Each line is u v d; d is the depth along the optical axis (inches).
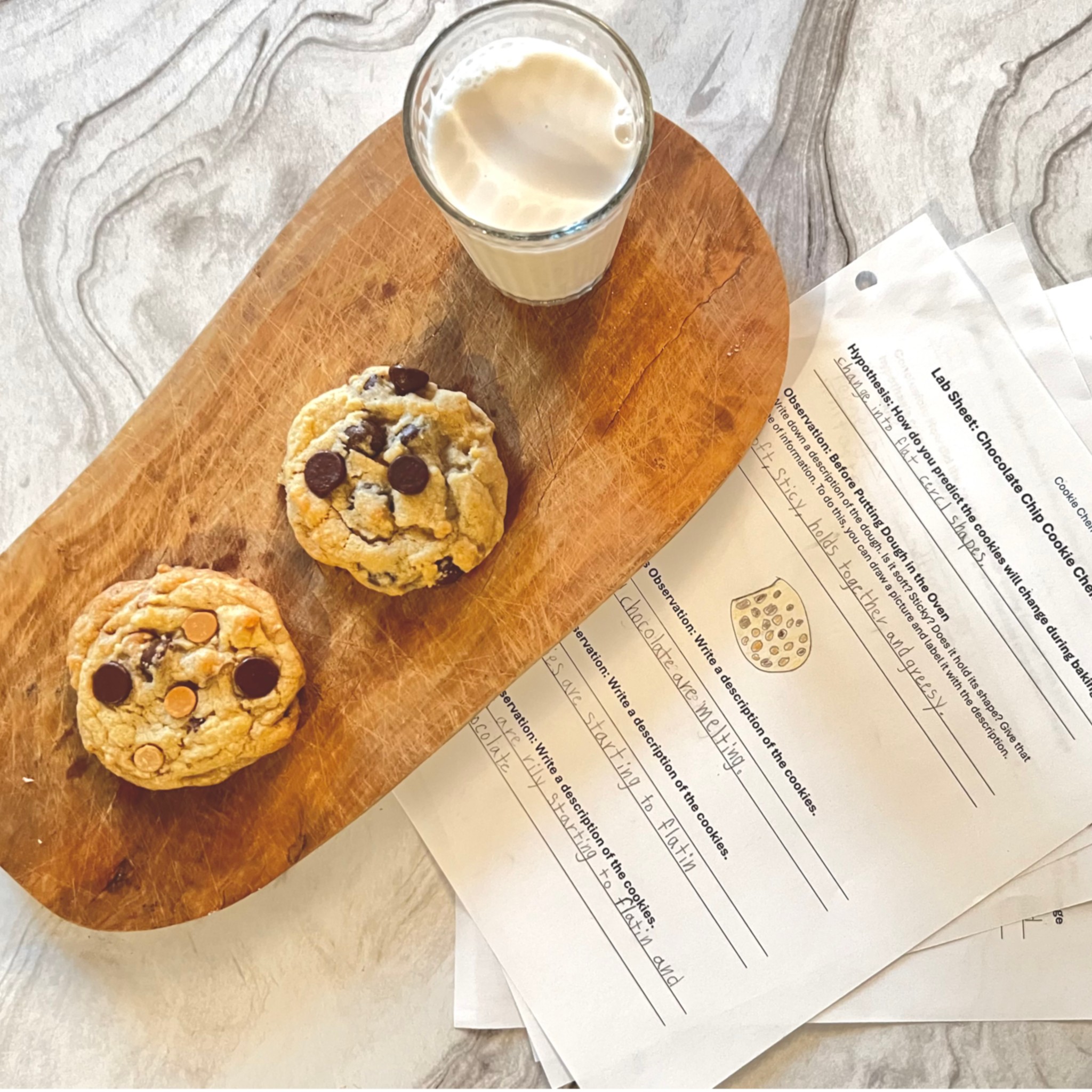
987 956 15.8
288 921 16.2
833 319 16.2
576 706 16.2
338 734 15.6
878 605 16.1
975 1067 15.8
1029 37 16.4
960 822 15.9
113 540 15.8
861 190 16.4
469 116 13.6
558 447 15.6
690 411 15.5
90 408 16.7
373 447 15.2
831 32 16.5
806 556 16.2
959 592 16.0
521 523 15.6
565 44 14.2
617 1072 15.9
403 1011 16.2
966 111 16.4
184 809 15.6
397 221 15.7
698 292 15.4
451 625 15.6
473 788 16.2
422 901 16.2
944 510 16.1
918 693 16.0
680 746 16.2
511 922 16.1
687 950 16.0
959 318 16.0
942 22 16.4
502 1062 16.0
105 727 15.1
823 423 16.2
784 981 15.9
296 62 16.8
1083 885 15.7
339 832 16.1
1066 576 15.9
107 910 15.6
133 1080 16.2
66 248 16.8
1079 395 15.9
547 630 15.5
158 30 16.8
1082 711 15.8
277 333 15.8
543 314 15.7
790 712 16.1
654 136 15.0
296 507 15.2
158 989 16.3
